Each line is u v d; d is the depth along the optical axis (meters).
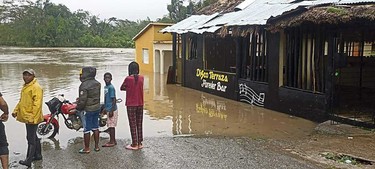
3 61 35.41
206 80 15.96
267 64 12.31
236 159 6.98
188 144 8.02
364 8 8.64
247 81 13.27
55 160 6.97
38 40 87.12
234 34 12.76
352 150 7.36
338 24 9.39
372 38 12.76
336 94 11.22
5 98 14.18
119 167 6.59
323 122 9.91
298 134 9.03
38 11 93.56
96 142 7.52
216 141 8.27
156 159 7.01
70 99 13.95
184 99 14.34
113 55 47.72
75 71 25.23
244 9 15.15
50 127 8.71
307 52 10.81
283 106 11.65
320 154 7.19
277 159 6.95
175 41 18.84
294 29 11.22
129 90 7.55
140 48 26.98
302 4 10.85
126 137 8.75
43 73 23.83
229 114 11.53
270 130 9.49
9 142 8.30
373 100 11.86
